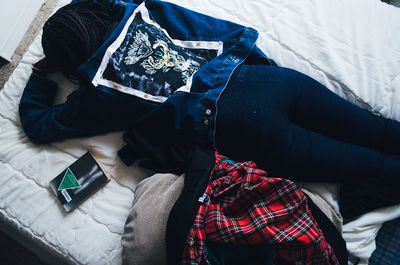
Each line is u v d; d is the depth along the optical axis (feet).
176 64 2.84
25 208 2.98
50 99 3.25
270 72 2.68
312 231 2.10
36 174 3.09
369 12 3.11
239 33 3.07
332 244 2.26
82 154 3.15
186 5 3.52
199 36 3.12
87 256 2.76
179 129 2.71
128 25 2.82
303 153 2.52
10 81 3.40
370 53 2.94
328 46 2.99
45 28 2.72
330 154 2.53
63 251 2.82
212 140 2.63
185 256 2.10
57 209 2.96
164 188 2.47
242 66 2.87
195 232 2.14
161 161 2.77
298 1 3.26
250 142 2.57
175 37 3.15
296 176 2.66
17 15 3.94
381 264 2.76
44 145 3.20
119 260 2.72
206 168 2.43
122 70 2.69
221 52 3.04
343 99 2.73
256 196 2.26
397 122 2.72
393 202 2.61
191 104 2.69
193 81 2.77
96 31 2.79
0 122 3.27
